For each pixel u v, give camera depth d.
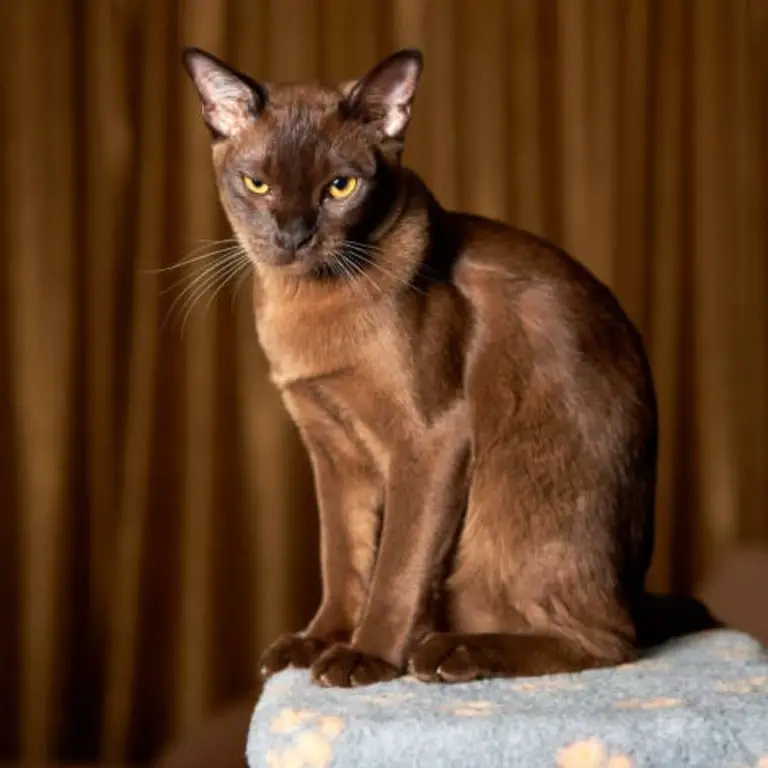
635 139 1.93
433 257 1.11
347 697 1.01
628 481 1.12
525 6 1.90
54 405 1.85
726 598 1.55
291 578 1.88
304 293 1.09
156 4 1.84
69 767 1.86
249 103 1.12
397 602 1.08
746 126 1.96
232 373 1.87
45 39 1.83
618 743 0.94
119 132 1.85
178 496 1.87
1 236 1.85
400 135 1.12
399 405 1.09
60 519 1.85
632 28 1.93
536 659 1.07
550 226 1.93
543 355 1.11
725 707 0.96
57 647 1.86
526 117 1.91
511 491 1.10
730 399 1.97
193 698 1.87
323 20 1.87
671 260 1.96
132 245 1.86
